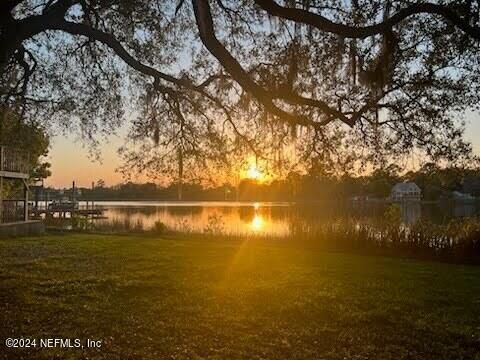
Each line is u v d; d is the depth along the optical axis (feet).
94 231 70.74
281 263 38.17
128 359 15.65
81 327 19.02
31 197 124.77
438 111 20.49
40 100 33.55
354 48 19.06
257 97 19.31
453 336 19.19
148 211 174.60
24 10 27.84
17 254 40.57
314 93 21.31
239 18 25.62
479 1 17.11
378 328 20.04
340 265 37.96
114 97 32.81
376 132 21.04
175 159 30.09
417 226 52.13
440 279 32.17
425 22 19.88
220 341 17.79
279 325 20.06
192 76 27.68
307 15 17.15
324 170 22.44
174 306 22.72
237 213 150.71
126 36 29.37
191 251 44.68
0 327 18.62
